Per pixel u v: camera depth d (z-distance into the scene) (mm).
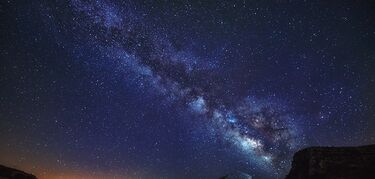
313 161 10102
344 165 9555
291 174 11414
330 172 9609
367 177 9078
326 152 10180
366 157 9438
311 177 9898
